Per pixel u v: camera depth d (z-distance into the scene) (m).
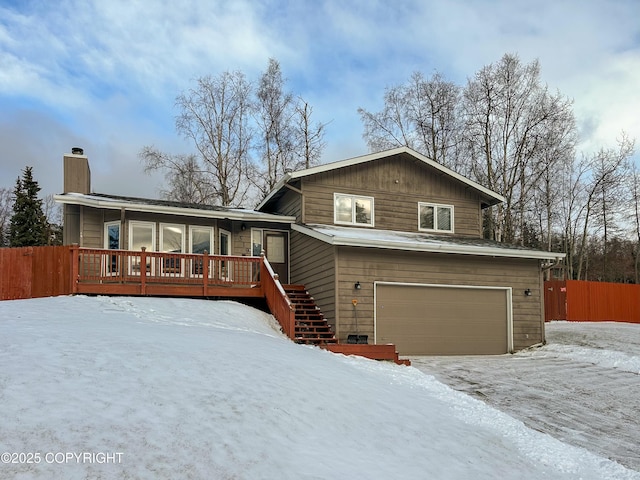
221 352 7.36
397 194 17.72
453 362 13.34
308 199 16.52
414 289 14.73
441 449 5.87
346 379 7.77
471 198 18.86
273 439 4.88
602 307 22.73
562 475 6.04
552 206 35.56
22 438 3.99
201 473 3.99
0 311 9.68
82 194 16.17
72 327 8.01
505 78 30.45
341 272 13.84
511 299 15.94
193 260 14.16
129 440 4.26
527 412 8.96
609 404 9.75
